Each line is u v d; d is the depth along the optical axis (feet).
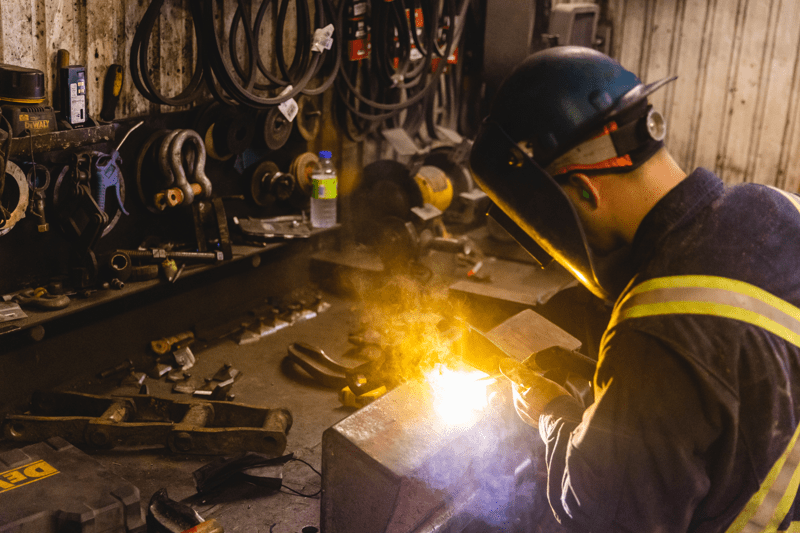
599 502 3.23
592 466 3.21
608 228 3.52
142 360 10.23
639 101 3.38
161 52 9.53
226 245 10.44
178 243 10.39
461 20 14.10
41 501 6.26
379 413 5.50
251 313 11.95
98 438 7.97
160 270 9.64
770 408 3.04
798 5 15.24
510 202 3.69
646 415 3.06
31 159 8.15
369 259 13.29
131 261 9.52
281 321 11.84
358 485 5.07
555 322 9.82
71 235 8.77
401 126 14.40
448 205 14.46
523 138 3.56
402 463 4.97
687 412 3.03
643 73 17.35
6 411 8.57
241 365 10.50
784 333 3.08
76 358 9.34
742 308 3.05
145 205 9.73
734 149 16.75
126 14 8.96
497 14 14.99
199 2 9.30
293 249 12.88
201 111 10.11
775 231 3.25
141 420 8.70
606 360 3.26
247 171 11.44
